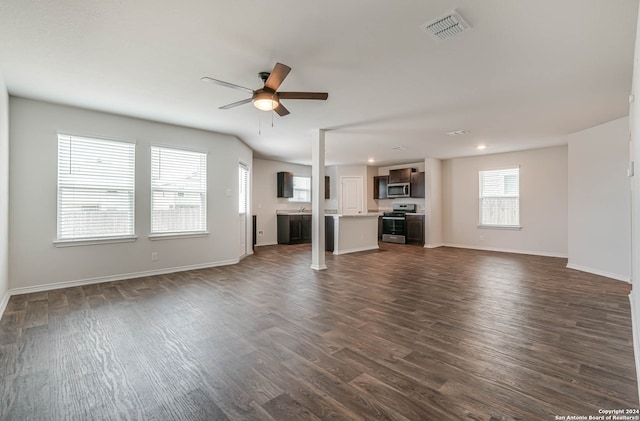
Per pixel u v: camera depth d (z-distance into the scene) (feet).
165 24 7.10
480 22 6.96
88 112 13.43
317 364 6.88
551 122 15.10
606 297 11.82
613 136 14.94
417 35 7.50
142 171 15.02
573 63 8.95
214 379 6.30
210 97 11.85
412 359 7.08
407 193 28.89
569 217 17.53
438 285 13.66
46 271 12.67
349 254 22.41
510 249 23.43
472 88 10.86
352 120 14.90
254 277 15.12
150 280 14.44
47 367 6.75
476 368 6.67
